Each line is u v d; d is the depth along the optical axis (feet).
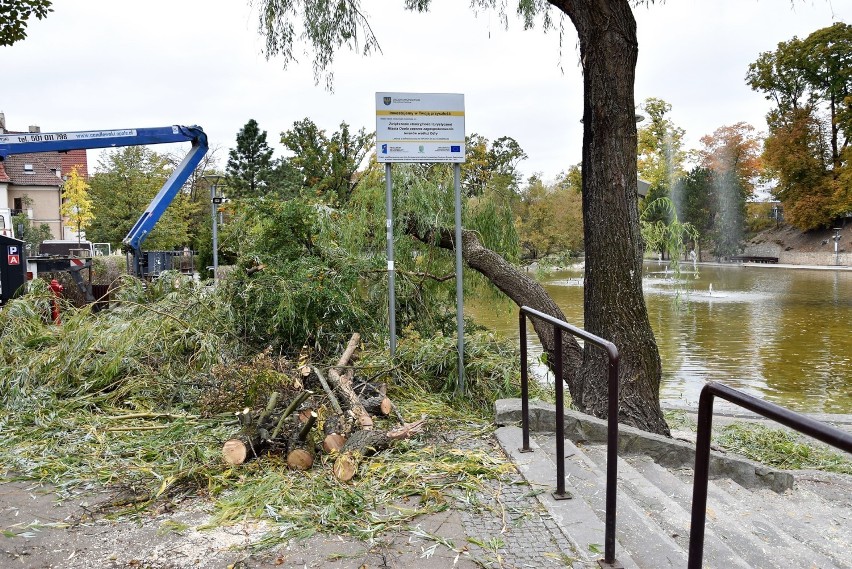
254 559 9.22
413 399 18.62
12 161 178.19
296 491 11.53
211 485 11.87
